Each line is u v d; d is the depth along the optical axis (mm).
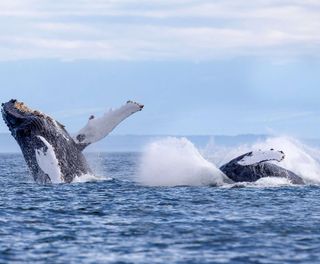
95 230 107688
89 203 135500
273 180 165750
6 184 172500
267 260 88875
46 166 162000
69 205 132875
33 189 155625
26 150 162375
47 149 160875
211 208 129750
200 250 94250
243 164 158750
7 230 107688
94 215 122062
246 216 120812
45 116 162000
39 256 90688
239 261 88438
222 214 123000
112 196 145500
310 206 132875
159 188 160000
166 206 132125
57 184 162375
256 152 160750
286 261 88375
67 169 165000
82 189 155625
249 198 143000
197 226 110875
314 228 109438
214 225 111875
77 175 167625
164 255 91438
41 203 135375
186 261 88312
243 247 96062
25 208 129375
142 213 124125
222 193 150625
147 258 89750
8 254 91688
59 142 162625
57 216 120875
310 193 151625
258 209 128750
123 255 91375
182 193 150500
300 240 100500
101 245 97125
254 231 106875
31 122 159125
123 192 152000
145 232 106062
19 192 151375
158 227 110125
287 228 109375
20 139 161125
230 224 112812
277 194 149125
